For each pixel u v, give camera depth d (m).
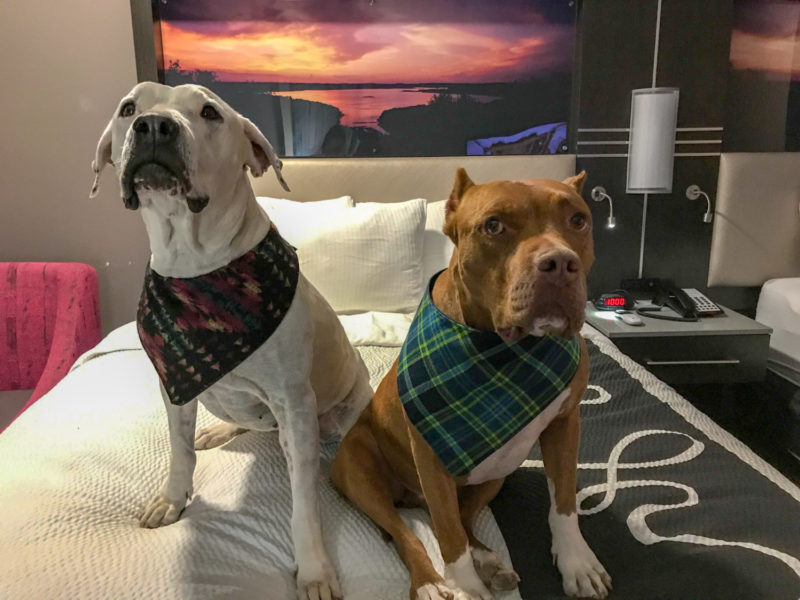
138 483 1.18
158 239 1.07
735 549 0.99
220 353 1.06
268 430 1.38
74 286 2.30
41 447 1.26
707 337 2.33
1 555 0.89
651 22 2.48
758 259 2.70
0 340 2.31
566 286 0.80
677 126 2.57
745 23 2.60
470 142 2.67
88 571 0.88
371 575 0.97
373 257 2.19
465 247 0.93
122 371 1.70
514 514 1.13
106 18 2.46
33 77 2.48
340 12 2.52
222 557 0.97
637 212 2.65
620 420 1.47
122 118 1.08
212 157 1.04
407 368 1.03
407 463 1.11
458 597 0.89
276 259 1.12
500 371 0.96
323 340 1.27
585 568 0.92
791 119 2.70
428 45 2.57
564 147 2.69
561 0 2.55
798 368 2.39
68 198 2.60
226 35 2.51
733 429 2.65
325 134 2.63
